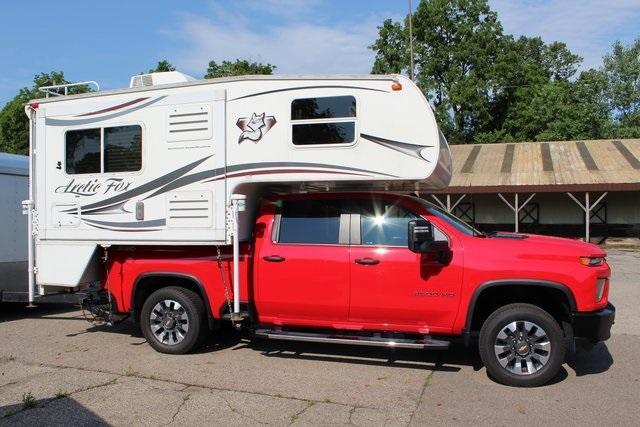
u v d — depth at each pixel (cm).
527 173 2395
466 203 2752
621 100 4888
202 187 643
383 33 4516
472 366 608
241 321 636
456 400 504
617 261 1775
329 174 608
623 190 2153
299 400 504
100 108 690
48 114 718
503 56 4256
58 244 710
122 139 681
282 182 633
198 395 516
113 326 814
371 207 605
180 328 656
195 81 648
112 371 590
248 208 650
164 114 660
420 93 589
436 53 4362
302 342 712
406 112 591
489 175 2417
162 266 663
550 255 545
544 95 4162
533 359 541
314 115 613
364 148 600
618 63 4928
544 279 540
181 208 650
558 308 575
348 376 573
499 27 4334
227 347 688
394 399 506
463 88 4153
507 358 545
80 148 703
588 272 536
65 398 510
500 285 549
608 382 553
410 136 589
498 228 2719
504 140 4228
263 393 522
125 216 675
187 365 612
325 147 609
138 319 686
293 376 573
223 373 582
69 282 703
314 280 600
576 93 4441
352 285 588
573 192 2248
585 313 534
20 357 648
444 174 663
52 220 713
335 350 672
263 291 621
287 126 619
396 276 576
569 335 549
